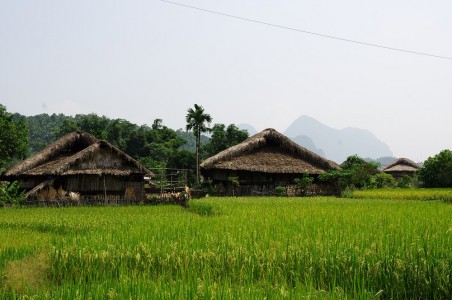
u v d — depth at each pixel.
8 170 33.97
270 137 40.38
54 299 5.61
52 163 33.53
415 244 7.23
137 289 5.61
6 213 20.61
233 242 8.19
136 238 9.36
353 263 6.83
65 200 29.78
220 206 18.97
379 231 8.98
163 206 27.06
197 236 9.46
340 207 17.36
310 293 5.41
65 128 81.44
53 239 9.62
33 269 7.54
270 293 5.49
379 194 28.52
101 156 33.12
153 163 69.44
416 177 46.53
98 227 12.87
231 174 38.03
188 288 5.61
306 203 21.14
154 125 91.75
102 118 87.88
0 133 43.91
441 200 23.67
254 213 14.96
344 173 36.91
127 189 34.03
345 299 5.43
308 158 39.78
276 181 38.69
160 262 7.72
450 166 36.78
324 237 8.34
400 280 6.31
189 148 137.25
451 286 6.06
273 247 7.68
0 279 6.98
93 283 6.19
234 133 73.75
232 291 5.73
